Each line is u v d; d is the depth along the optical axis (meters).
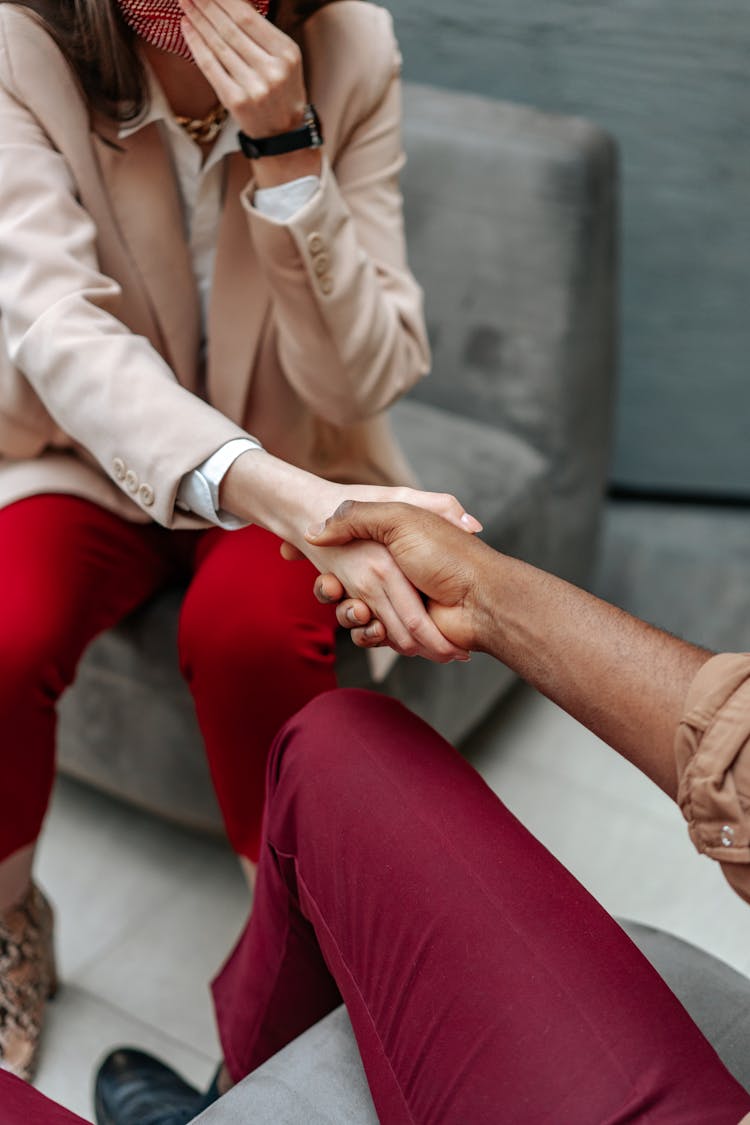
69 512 1.29
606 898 1.59
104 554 1.32
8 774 1.22
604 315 1.86
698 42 1.98
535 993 0.73
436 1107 0.74
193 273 1.26
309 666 1.21
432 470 1.71
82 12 1.09
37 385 1.14
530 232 1.79
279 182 1.14
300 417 1.34
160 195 1.20
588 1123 0.68
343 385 1.23
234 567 1.24
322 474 1.39
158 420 1.08
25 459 1.32
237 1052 1.01
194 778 1.52
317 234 1.14
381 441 1.41
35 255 1.12
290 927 0.92
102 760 1.59
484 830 0.81
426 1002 0.76
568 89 2.06
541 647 0.81
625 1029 0.72
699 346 2.23
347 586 0.98
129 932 1.54
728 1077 0.71
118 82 1.12
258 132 1.11
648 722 0.73
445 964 0.76
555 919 0.77
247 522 1.12
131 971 1.49
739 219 2.11
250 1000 0.98
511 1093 0.71
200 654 1.20
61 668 1.25
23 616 1.20
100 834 1.69
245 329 1.25
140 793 1.59
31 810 1.26
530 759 1.83
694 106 2.03
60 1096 1.33
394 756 0.86
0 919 1.29
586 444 1.90
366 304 1.21
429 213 1.84
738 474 2.34
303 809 0.86
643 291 2.21
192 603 1.22
